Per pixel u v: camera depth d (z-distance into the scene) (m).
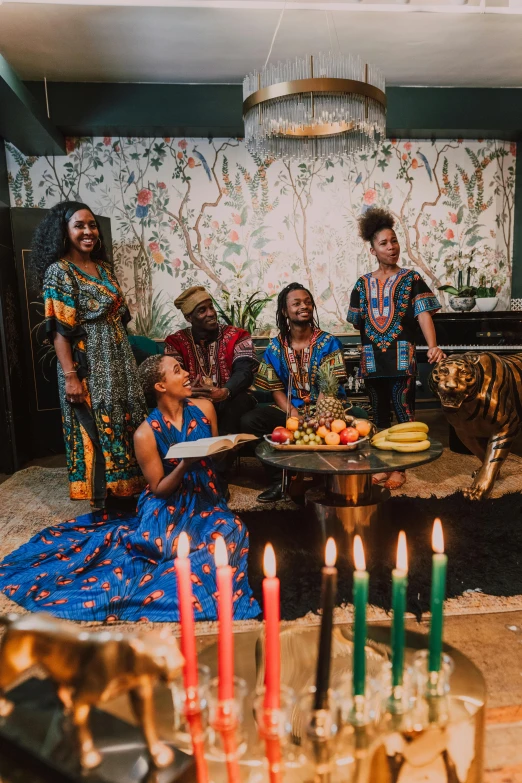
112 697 0.91
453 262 5.80
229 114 5.13
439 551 0.94
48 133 4.68
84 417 3.02
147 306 5.55
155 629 1.97
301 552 2.44
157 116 5.09
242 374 3.61
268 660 0.85
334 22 4.04
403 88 5.30
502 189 5.79
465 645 1.82
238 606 2.06
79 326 3.00
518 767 1.21
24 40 4.21
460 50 4.56
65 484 3.95
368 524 2.47
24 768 0.98
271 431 3.59
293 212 5.60
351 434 2.57
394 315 3.63
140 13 3.84
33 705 1.07
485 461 3.09
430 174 5.68
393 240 3.61
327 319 5.73
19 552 2.58
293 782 0.90
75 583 2.23
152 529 2.31
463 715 0.97
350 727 0.93
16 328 4.68
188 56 4.54
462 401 2.96
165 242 5.52
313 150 3.92
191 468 2.46
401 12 3.90
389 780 0.93
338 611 2.00
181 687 1.03
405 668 1.08
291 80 3.15
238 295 5.62
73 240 3.00
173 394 2.41
